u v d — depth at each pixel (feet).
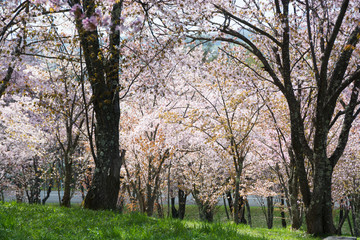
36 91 51.42
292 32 47.52
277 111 61.21
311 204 41.93
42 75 57.52
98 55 35.53
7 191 107.55
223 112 62.95
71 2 34.09
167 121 58.34
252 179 94.17
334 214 126.31
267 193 83.35
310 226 42.04
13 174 91.25
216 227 24.25
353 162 73.31
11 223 18.86
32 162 93.76
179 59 47.29
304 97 56.13
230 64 55.83
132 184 70.38
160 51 41.19
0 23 36.09
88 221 22.88
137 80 47.93
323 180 41.29
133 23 25.75
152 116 64.03
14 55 35.01
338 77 40.75
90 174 84.38
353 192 79.15
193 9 41.96
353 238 29.89
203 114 58.85
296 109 43.75
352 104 42.78
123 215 27.48
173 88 67.67
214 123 63.05
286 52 43.60
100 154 36.27
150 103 74.84
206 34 44.52
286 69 43.80
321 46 44.60
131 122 74.74
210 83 62.08
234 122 58.39
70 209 30.12
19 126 60.49
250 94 55.72
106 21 23.00
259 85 55.36
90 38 33.71
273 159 71.56
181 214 101.24
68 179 54.90
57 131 59.57
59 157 81.35
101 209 35.12
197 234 21.13
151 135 72.43
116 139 37.14
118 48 35.70
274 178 88.22
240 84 54.85
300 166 43.91
